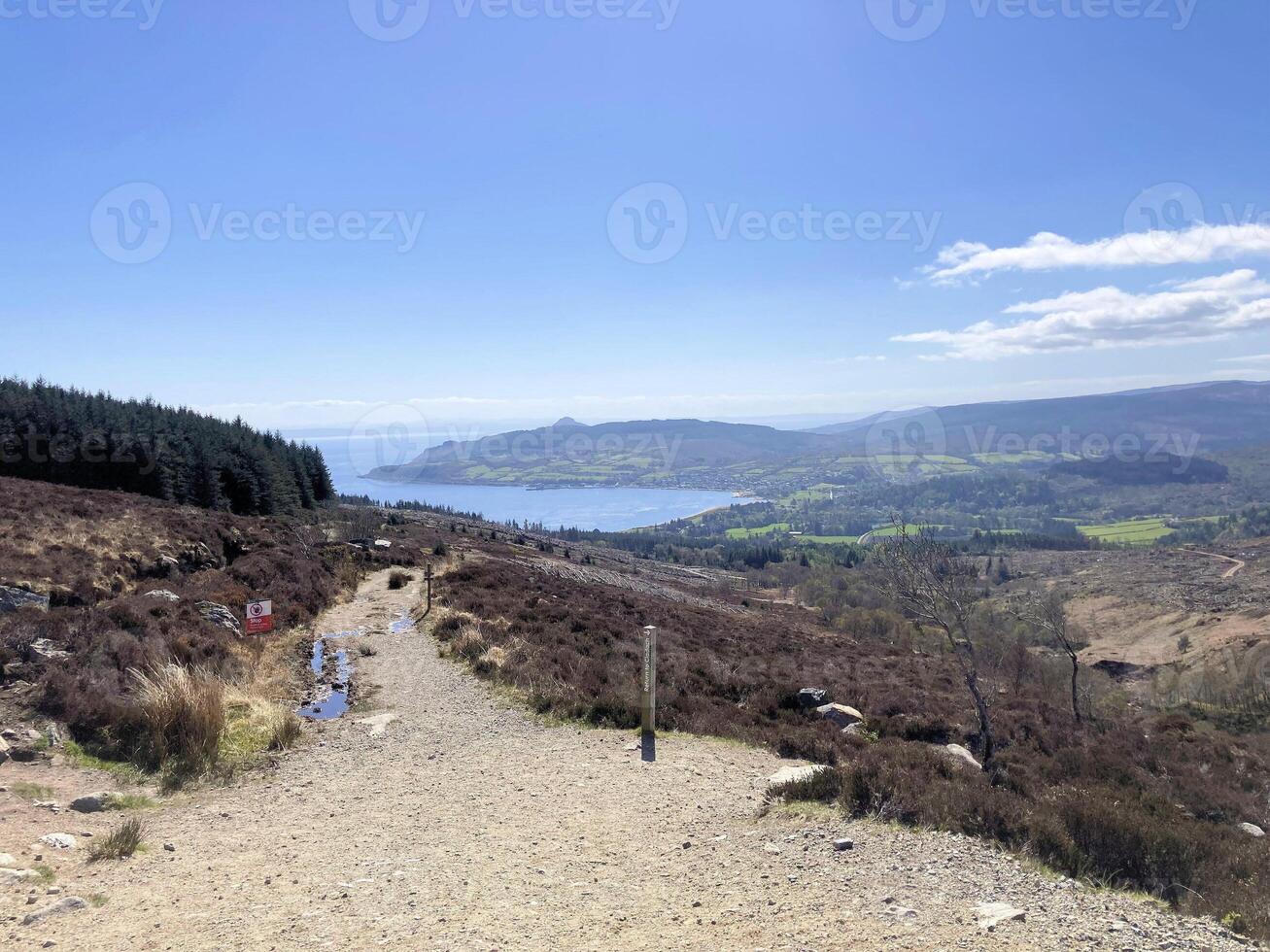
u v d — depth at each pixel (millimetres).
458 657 18406
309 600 25344
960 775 10234
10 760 8992
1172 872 6309
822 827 7418
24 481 32000
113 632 12547
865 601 74375
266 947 5008
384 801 9109
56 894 5711
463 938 5176
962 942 4754
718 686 18203
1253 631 63344
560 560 73812
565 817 8508
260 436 89250
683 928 5316
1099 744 18094
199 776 9641
